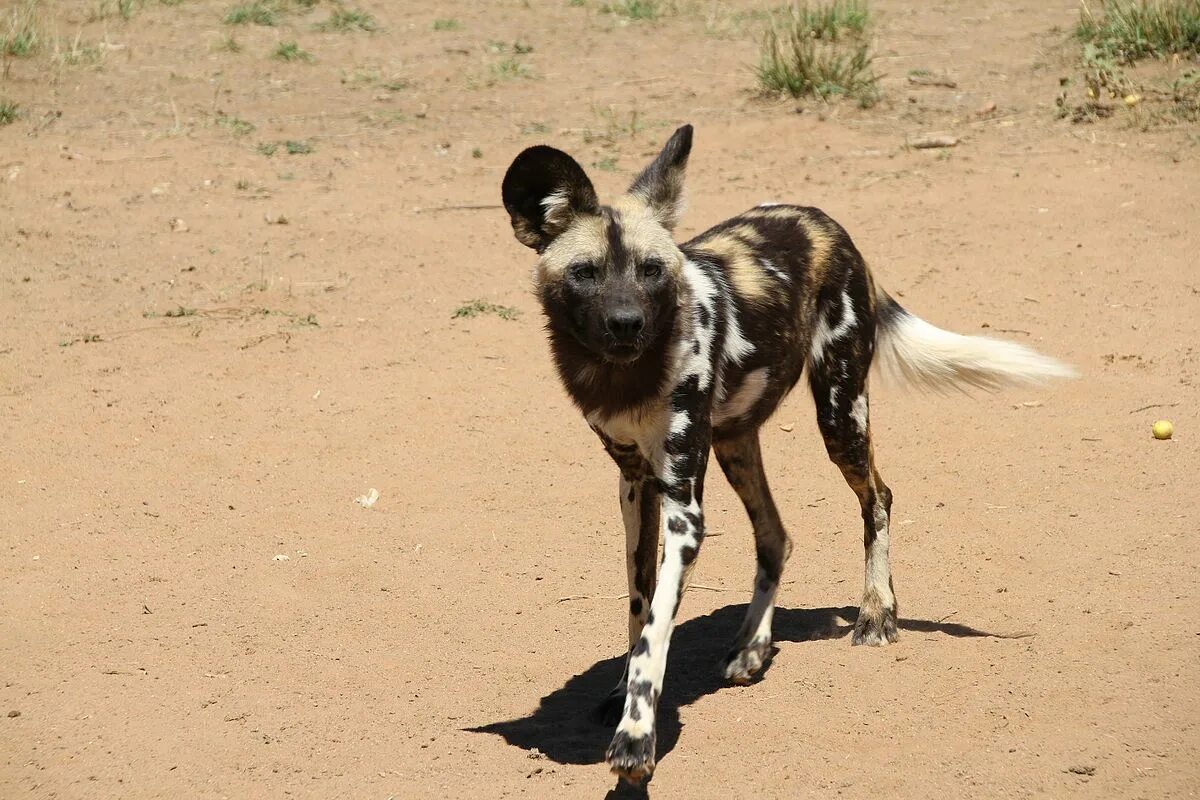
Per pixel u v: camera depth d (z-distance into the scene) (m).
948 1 23.27
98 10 22.38
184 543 8.68
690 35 21.97
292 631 7.62
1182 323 11.56
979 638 7.29
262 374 11.26
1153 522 8.46
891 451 9.91
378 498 9.34
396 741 6.46
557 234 6.58
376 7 23.72
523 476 9.69
